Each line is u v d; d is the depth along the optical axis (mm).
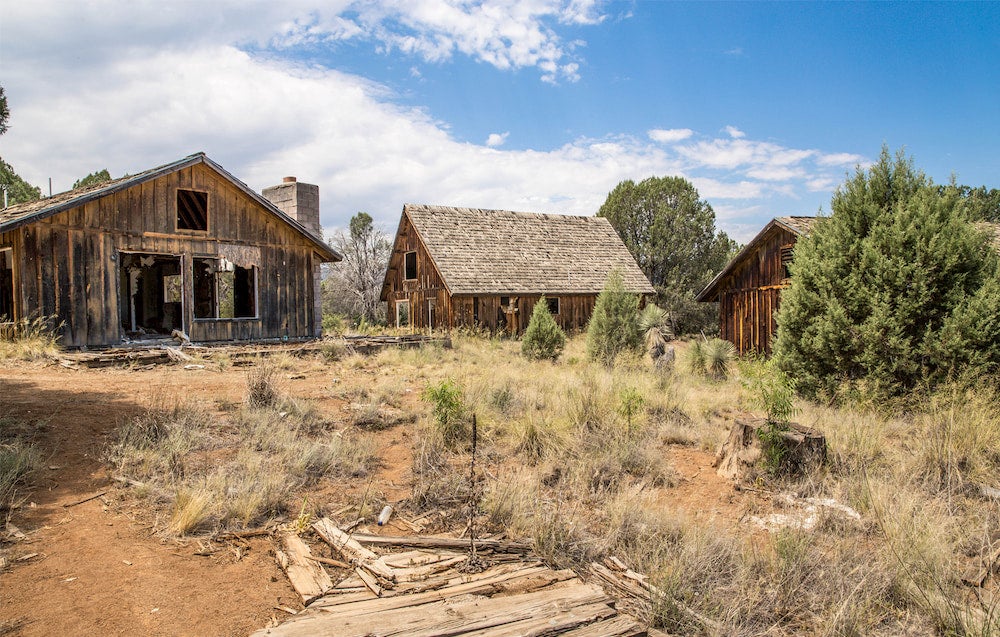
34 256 13547
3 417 6773
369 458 6812
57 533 4449
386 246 39344
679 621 3898
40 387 8922
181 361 12852
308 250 18812
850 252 10367
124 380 10117
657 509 5590
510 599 3980
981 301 9141
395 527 5215
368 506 5496
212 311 20938
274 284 17969
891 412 9250
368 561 4453
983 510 5703
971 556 5000
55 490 5160
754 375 8234
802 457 6695
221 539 4664
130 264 20297
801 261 11125
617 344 16062
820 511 5711
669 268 39500
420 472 6406
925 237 9812
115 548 4324
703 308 37438
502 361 16453
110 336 14734
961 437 7176
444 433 7477
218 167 16359
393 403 9281
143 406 7820
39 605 3557
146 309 22016
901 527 4996
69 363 11578
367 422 8086
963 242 9656
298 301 18531
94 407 7641
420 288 30281
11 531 4387
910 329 9805
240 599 3848
